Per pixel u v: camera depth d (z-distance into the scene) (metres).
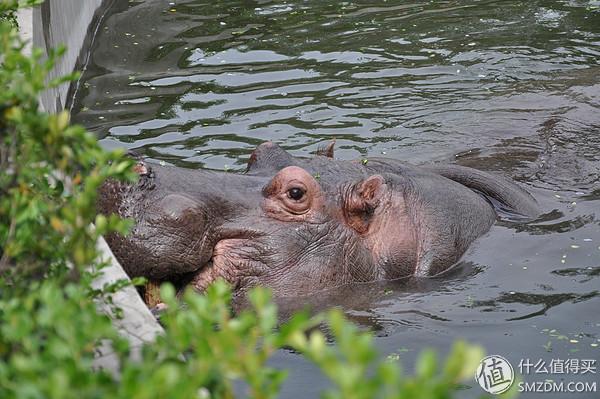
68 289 5.19
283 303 10.04
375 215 10.92
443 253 10.98
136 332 6.84
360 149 14.05
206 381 4.50
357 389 3.90
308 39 18.97
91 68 17.86
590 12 20.08
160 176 9.80
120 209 9.38
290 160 11.06
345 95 16.20
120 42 19.11
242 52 18.33
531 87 16.16
